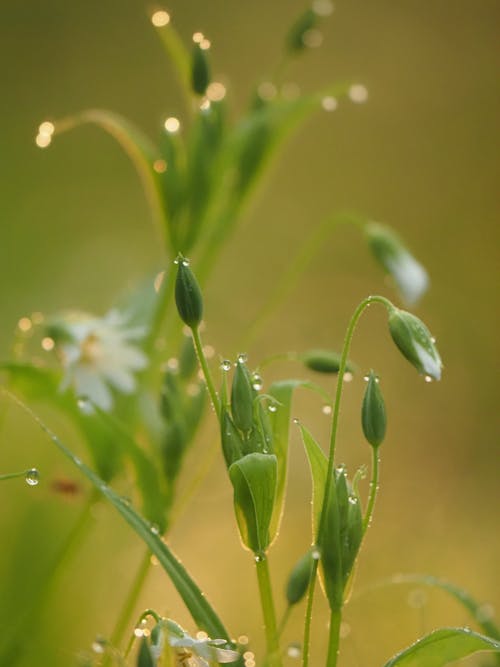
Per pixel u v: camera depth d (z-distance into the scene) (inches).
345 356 16.5
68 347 19.8
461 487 35.2
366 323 46.1
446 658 16.5
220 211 21.1
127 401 20.2
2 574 21.8
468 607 17.9
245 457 16.4
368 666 21.9
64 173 51.8
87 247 47.3
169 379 19.1
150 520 19.1
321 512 16.5
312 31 21.8
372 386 16.5
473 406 41.8
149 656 15.8
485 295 50.1
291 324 45.9
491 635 17.9
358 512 16.6
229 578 27.1
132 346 20.0
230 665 16.4
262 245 51.2
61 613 21.5
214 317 45.3
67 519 22.6
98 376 19.8
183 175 20.6
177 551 28.3
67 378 19.7
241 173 21.0
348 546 16.5
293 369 42.0
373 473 16.6
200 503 30.1
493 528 31.3
